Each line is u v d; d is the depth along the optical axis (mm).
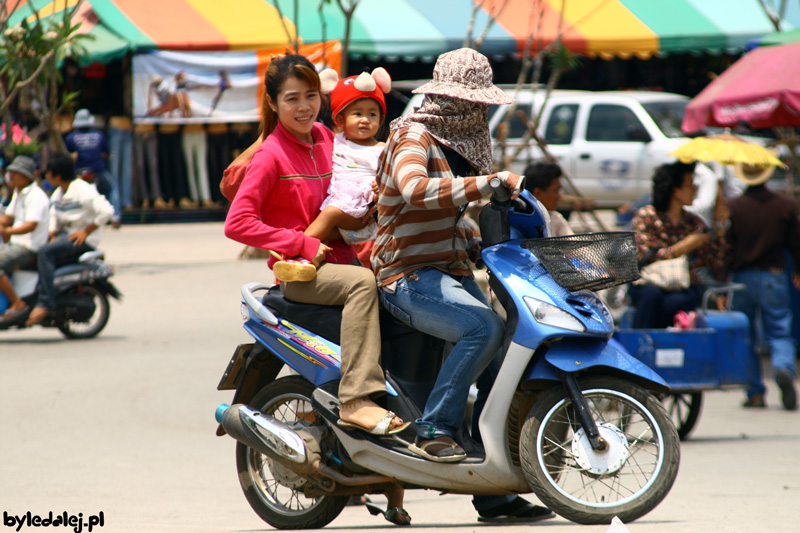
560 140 62312
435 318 14922
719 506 17719
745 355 24578
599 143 61469
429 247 15141
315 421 16438
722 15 72562
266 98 15977
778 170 49000
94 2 73625
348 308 15344
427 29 70125
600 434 14984
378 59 81250
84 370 33562
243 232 15391
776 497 18688
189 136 80562
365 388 15117
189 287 50281
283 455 15680
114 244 67188
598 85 83125
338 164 16062
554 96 62875
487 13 71188
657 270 25609
